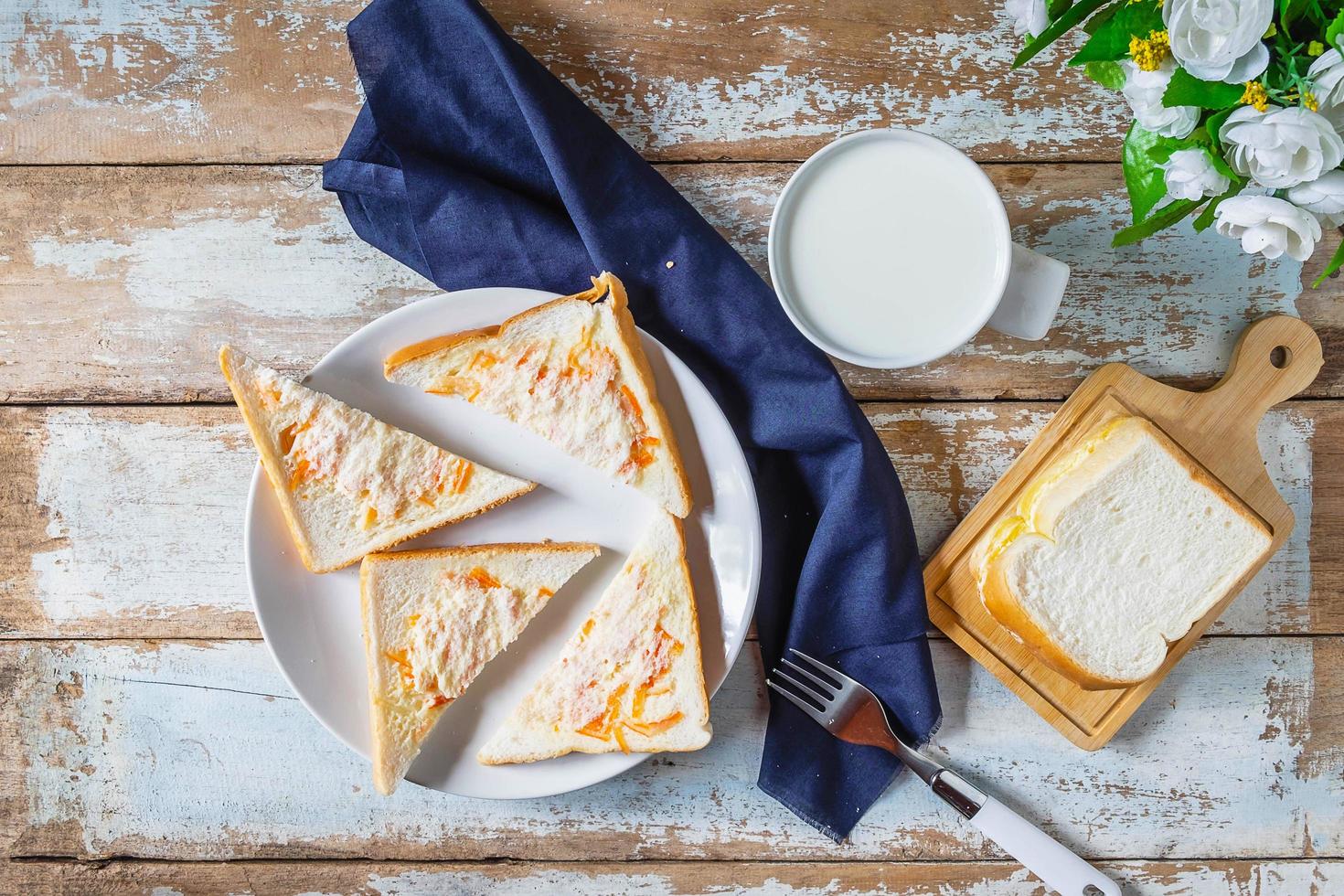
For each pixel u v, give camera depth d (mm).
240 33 834
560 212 837
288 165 839
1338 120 662
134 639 851
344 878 857
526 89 795
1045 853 824
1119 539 826
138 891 857
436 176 811
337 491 810
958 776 828
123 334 842
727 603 820
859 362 786
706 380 842
